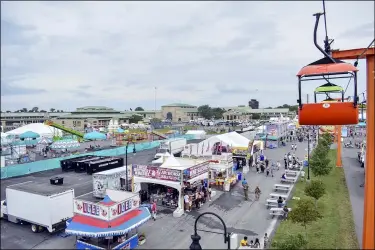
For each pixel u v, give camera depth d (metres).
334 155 53.03
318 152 35.69
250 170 40.81
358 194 28.55
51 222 20.17
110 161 42.19
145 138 74.81
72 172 41.56
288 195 28.66
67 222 19.08
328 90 19.44
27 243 19.06
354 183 32.75
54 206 20.44
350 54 14.88
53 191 21.64
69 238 19.78
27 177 38.22
